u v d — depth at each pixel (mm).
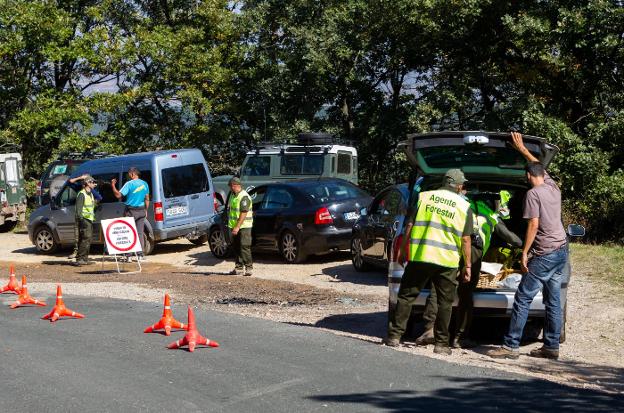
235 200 15547
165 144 33656
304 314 11477
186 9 34156
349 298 12805
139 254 19750
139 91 32812
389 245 14016
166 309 9648
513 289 8945
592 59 23734
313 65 29734
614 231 20609
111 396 6703
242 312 11641
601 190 21172
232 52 33719
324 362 7844
